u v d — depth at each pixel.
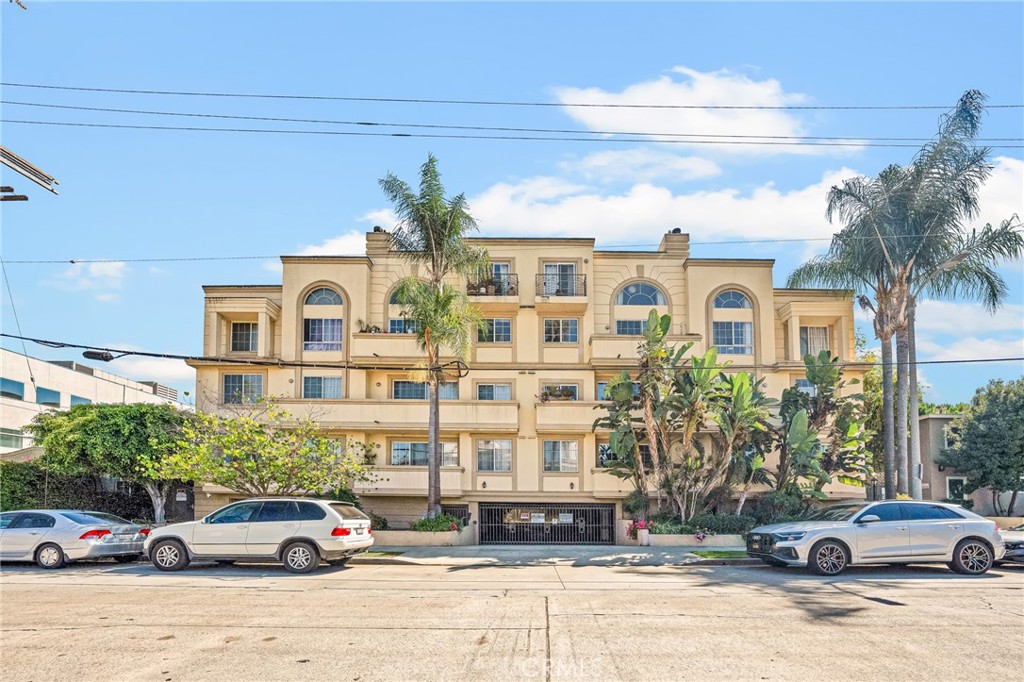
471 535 29.83
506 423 31.55
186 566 19.05
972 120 27.42
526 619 11.82
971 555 17.55
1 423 43.41
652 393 27.81
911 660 9.26
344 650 9.81
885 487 28.12
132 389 59.12
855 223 28.20
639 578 17.27
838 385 30.00
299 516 18.81
